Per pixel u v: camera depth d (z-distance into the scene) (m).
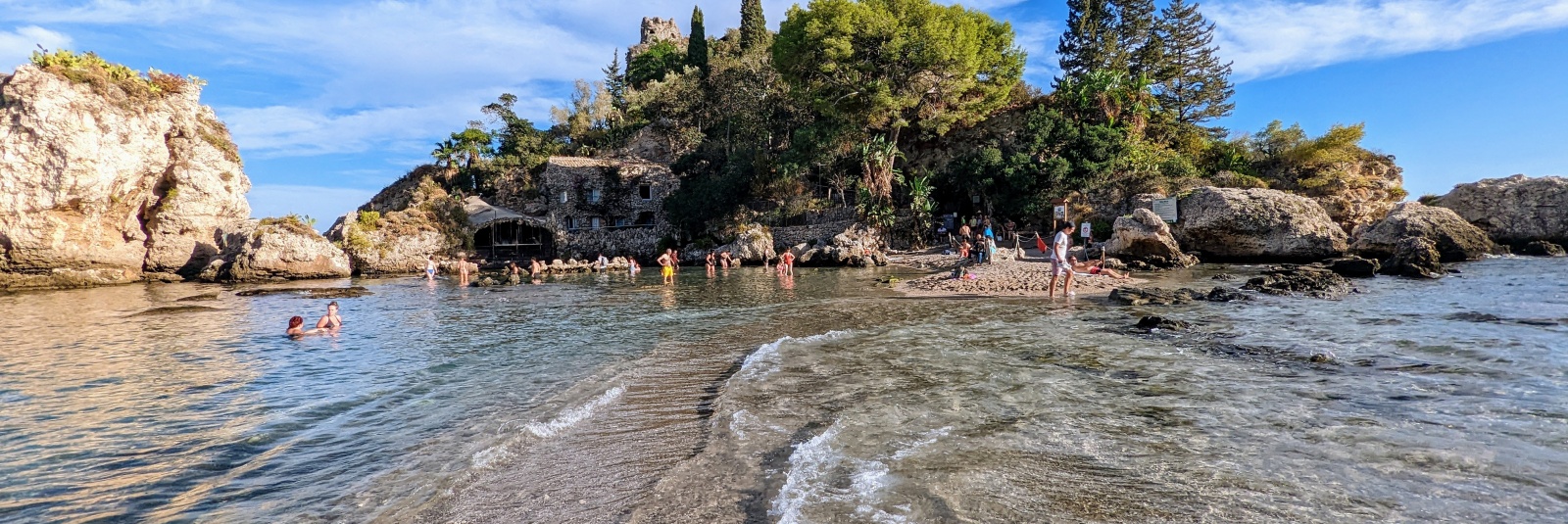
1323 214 32.81
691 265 49.62
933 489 5.11
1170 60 60.44
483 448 6.80
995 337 12.23
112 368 11.94
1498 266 24.12
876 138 47.16
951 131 53.38
